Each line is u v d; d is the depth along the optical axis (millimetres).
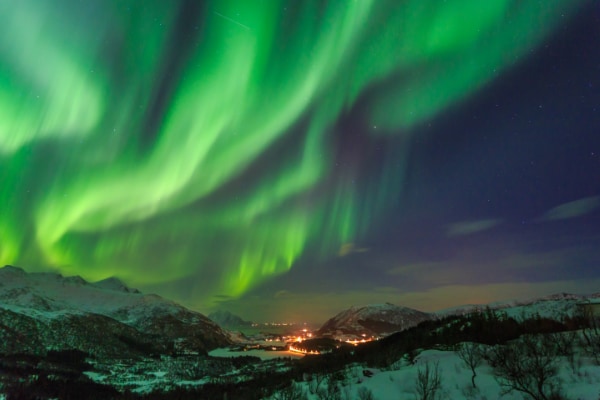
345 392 46750
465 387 39312
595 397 30109
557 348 41375
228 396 82500
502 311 65688
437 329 72125
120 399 107062
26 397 106250
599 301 57594
